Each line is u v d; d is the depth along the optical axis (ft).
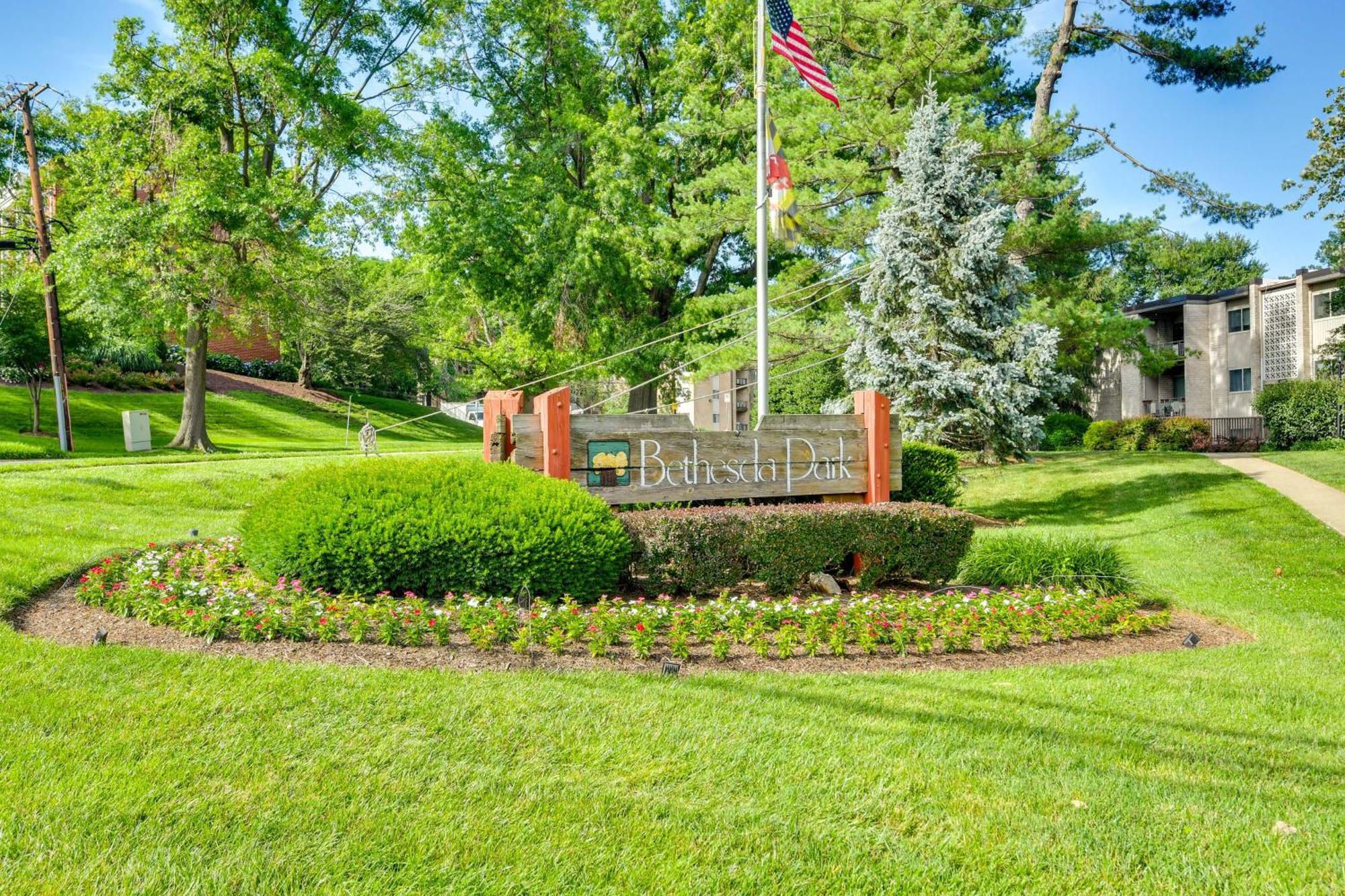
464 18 72.74
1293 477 46.37
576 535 19.84
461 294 80.02
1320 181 62.28
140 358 110.32
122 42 67.05
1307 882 8.74
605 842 9.11
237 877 8.14
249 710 12.25
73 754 10.57
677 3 74.54
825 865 8.82
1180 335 102.12
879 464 26.86
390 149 69.62
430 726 11.98
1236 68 66.85
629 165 65.98
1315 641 19.51
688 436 24.66
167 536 28.02
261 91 68.69
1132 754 12.09
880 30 59.82
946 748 12.00
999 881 8.64
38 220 71.26
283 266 70.23
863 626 17.58
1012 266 46.11
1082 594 21.56
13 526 26.40
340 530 19.02
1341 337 82.89
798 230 30.71
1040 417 46.03
